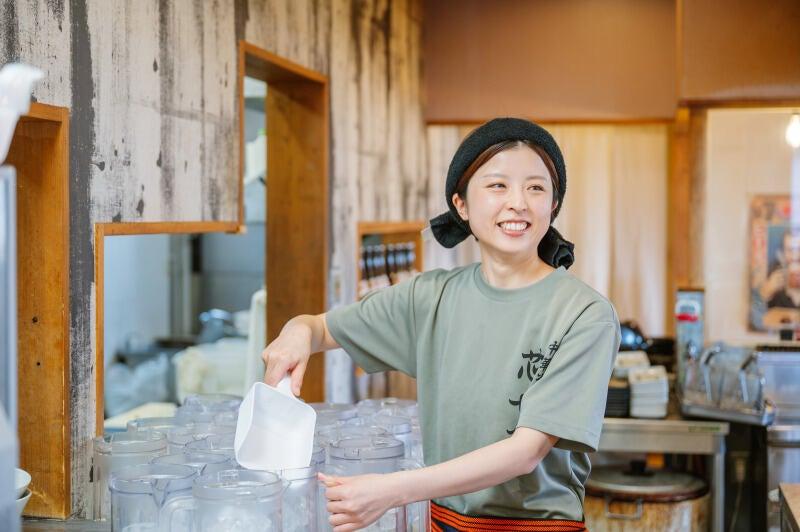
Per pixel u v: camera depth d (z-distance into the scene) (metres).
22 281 2.05
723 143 4.78
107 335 5.71
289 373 1.77
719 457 3.42
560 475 1.75
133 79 2.33
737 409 3.37
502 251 1.69
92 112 2.15
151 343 5.89
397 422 1.94
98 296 2.17
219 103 2.83
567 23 5.34
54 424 2.05
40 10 1.95
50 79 1.99
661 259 5.56
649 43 5.29
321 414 2.04
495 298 1.75
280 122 3.85
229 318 5.84
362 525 1.42
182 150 2.60
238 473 1.50
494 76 5.41
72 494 2.08
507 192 1.67
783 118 4.69
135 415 3.90
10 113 1.14
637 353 3.99
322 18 3.79
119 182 2.27
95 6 2.16
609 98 5.34
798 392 3.86
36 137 2.03
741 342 4.07
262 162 4.14
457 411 1.76
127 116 2.31
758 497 3.70
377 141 4.58
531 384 1.67
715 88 3.87
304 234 3.85
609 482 3.46
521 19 5.38
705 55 3.87
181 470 1.59
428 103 5.47
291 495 1.52
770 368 3.87
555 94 5.37
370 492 1.42
